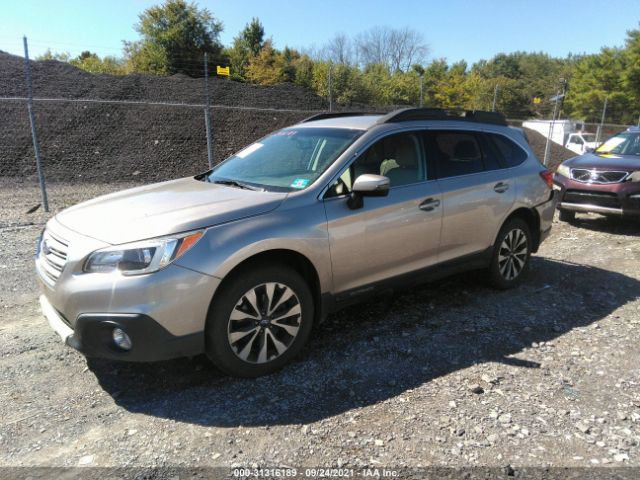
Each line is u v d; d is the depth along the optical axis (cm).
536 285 542
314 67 2778
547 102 5422
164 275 295
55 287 314
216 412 302
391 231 398
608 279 569
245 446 271
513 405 312
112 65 2958
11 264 594
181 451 267
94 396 321
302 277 365
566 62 7994
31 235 741
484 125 504
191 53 2755
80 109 1728
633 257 665
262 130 1820
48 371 351
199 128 1753
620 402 318
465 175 463
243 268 325
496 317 450
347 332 415
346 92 2600
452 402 313
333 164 381
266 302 336
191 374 347
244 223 327
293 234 340
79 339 303
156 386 332
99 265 299
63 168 1458
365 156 398
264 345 338
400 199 405
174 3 2695
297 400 315
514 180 504
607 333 421
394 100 2833
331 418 296
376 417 297
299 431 284
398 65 4991
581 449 271
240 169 435
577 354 382
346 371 351
